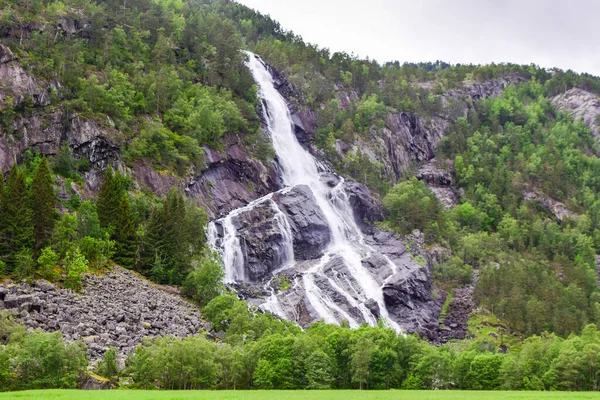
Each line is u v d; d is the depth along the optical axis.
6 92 168.38
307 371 114.69
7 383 93.50
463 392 114.75
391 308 192.75
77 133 175.75
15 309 110.06
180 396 87.69
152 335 120.38
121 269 147.25
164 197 177.75
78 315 116.50
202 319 136.50
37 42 188.25
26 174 160.38
